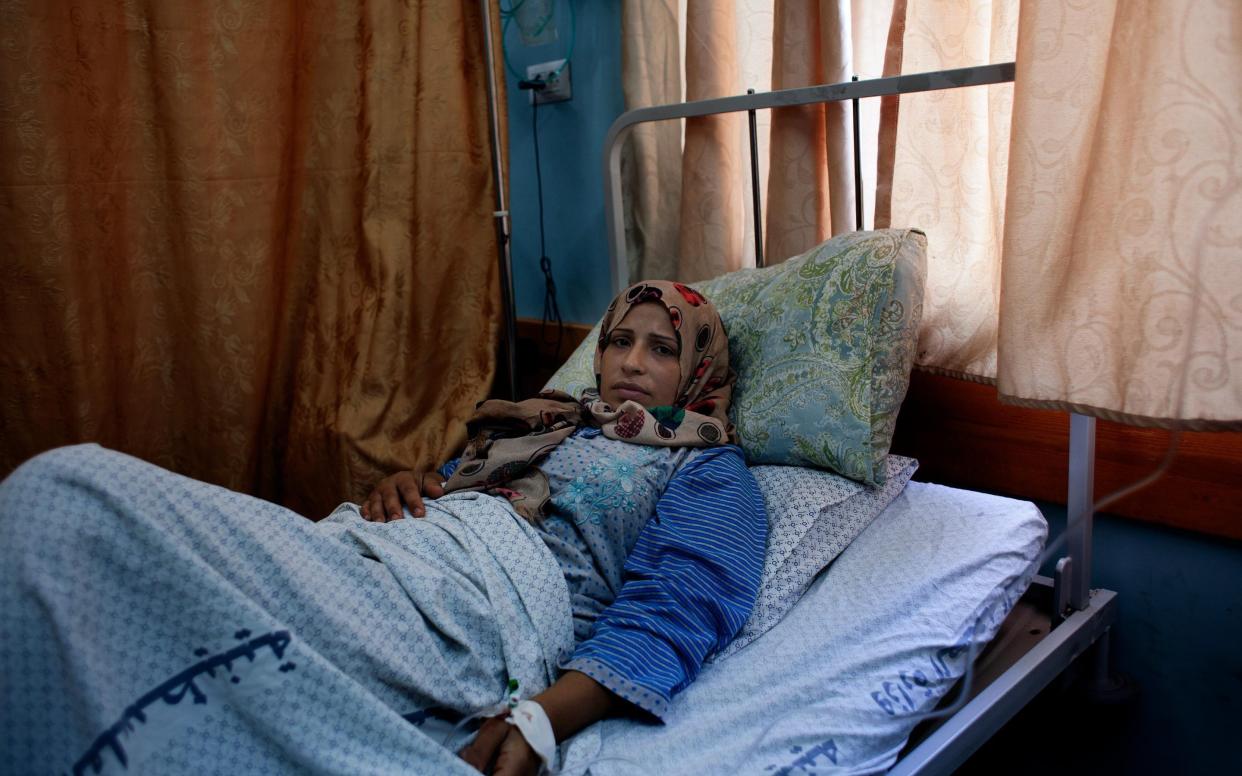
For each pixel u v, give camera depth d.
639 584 1.21
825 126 1.78
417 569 1.11
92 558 0.85
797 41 1.76
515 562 1.21
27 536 0.82
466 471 1.42
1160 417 1.17
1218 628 1.41
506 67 2.65
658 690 1.08
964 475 1.70
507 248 2.27
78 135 2.19
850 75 1.74
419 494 1.38
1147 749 1.50
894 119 1.64
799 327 1.50
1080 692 1.49
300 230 2.39
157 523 0.87
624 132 2.09
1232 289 1.11
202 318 2.33
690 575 1.20
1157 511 1.43
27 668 0.81
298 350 2.43
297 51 2.32
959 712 1.16
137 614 0.86
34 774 0.82
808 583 1.32
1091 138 1.22
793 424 1.45
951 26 1.58
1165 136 1.14
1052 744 1.54
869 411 1.40
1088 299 1.23
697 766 0.99
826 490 1.39
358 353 2.31
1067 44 1.22
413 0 2.22
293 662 0.87
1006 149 1.49
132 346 2.32
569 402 1.55
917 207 1.63
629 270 2.27
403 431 2.33
